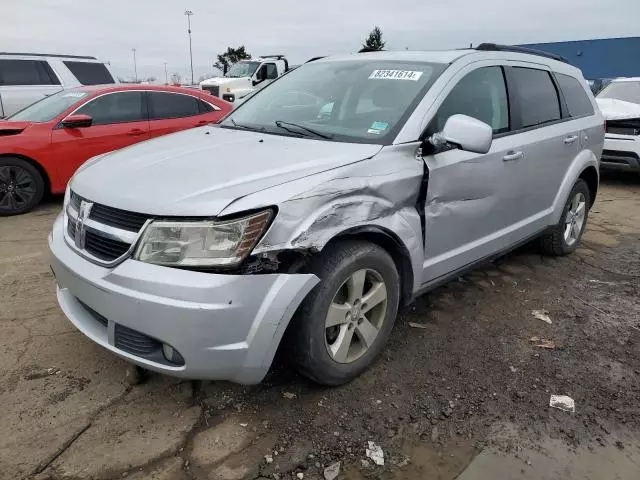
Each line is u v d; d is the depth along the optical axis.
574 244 5.19
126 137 7.05
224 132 3.55
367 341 2.99
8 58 10.38
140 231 2.39
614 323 3.84
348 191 2.65
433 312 3.89
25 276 4.34
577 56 22.28
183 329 2.30
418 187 3.06
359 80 3.62
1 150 6.22
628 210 7.20
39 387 2.86
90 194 2.69
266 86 4.26
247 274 2.35
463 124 2.98
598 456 2.54
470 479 2.37
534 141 4.07
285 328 2.47
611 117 8.27
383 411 2.78
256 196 2.42
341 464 2.42
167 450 2.46
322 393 2.89
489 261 4.02
